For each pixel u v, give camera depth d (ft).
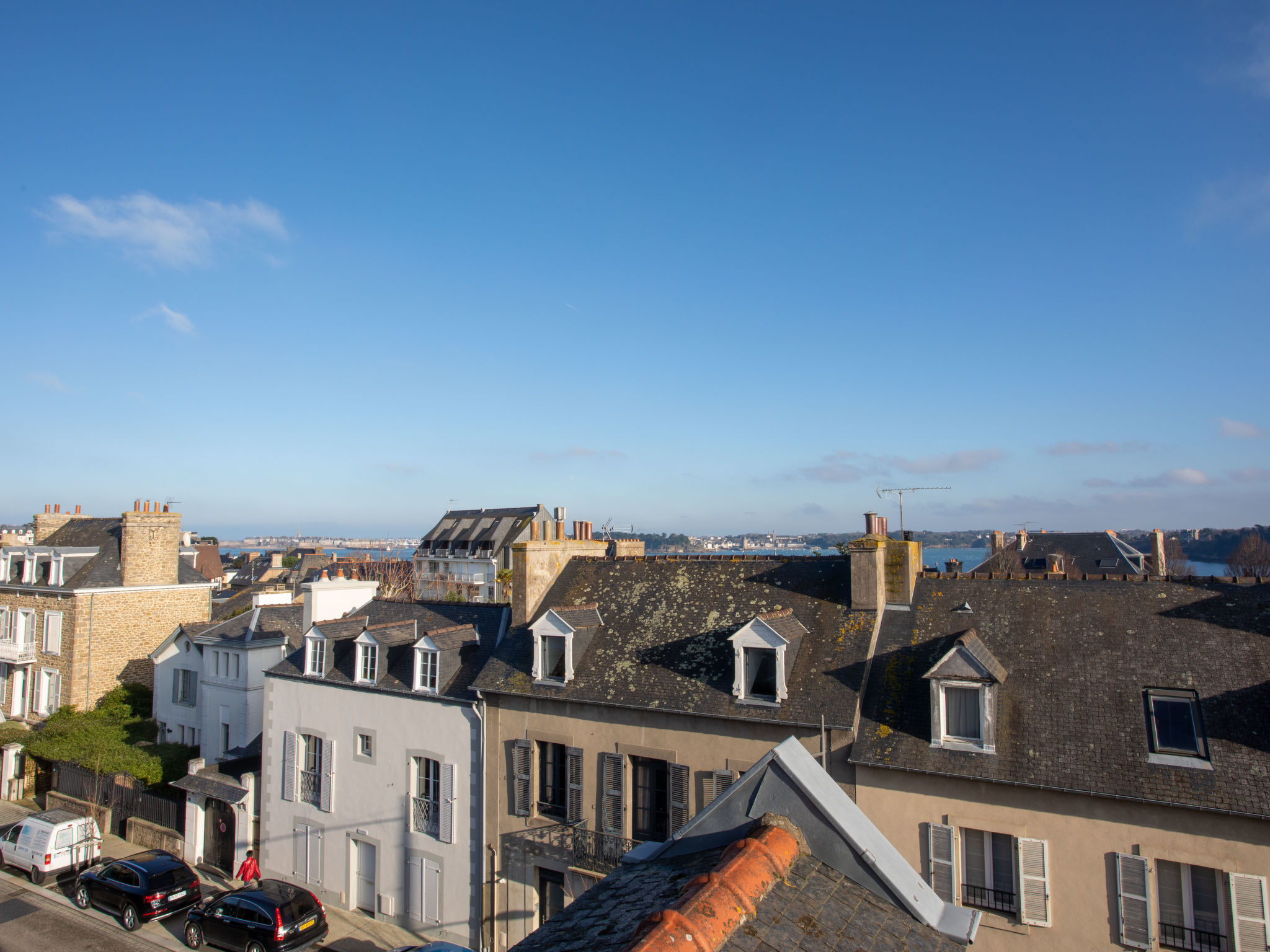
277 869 81.56
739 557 72.02
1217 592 53.31
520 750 66.28
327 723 79.71
